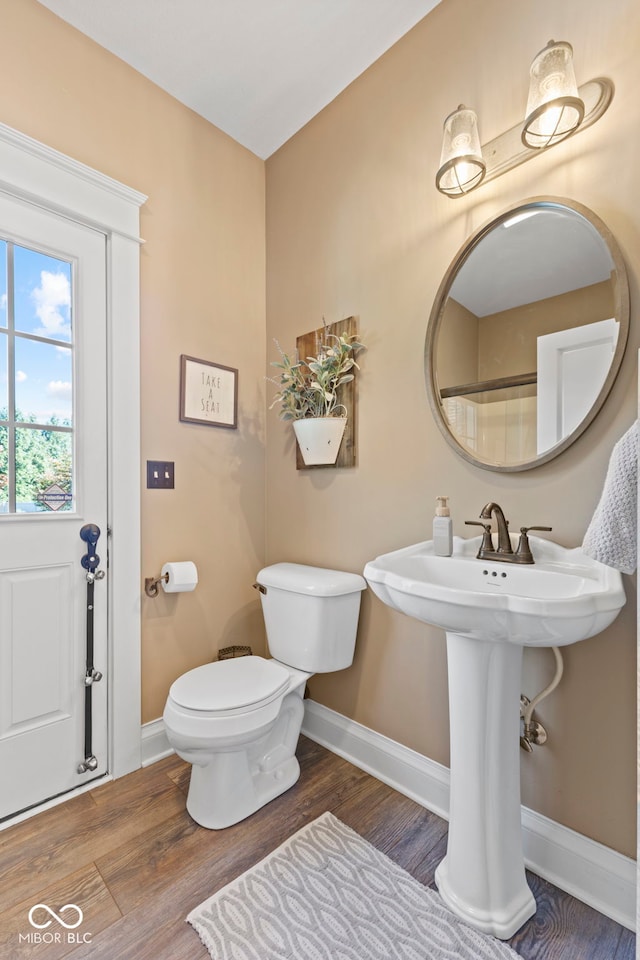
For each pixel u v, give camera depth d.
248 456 2.09
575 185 1.18
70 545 1.53
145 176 1.73
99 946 1.00
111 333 1.61
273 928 1.04
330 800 1.49
